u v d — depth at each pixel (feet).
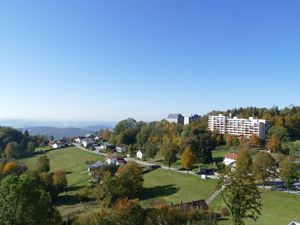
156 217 223.92
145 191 399.85
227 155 519.60
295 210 288.92
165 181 430.61
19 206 159.43
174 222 223.51
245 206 136.05
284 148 586.45
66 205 374.84
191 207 250.37
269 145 588.91
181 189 389.19
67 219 253.24
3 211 159.63
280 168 410.52
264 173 375.04
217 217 245.24
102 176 426.92
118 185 364.58
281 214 276.00
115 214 220.43
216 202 319.27
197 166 516.32
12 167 495.00
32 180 174.09
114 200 354.95
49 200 186.29
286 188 373.81
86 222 220.43
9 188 164.35
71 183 477.36
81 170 557.74
